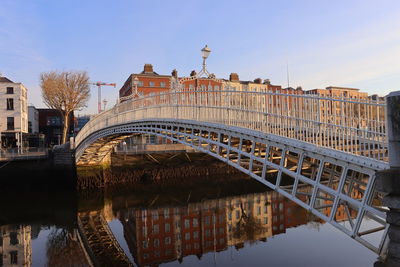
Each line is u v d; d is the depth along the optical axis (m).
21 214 21.55
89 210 22.62
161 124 16.31
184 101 14.76
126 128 20.52
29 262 13.39
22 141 40.91
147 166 33.72
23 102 42.75
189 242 16.03
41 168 28.14
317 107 8.00
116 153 32.50
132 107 20.62
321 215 7.80
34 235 17.34
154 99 18.05
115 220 20.33
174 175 34.88
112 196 26.88
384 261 6.29
